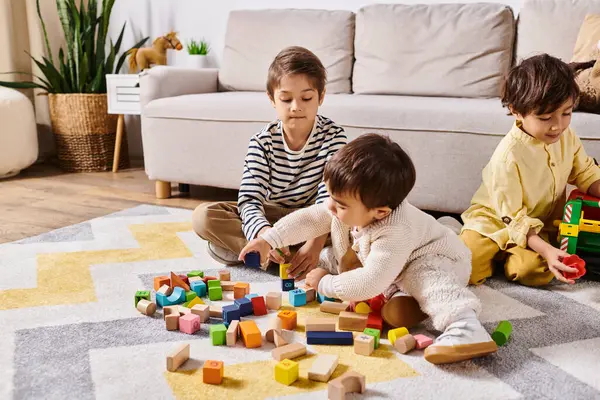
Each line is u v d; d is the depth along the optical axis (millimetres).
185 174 2223
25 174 2812
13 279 1353
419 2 2486
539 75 1251
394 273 1064
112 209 2115
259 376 931
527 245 1366
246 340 1028
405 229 1061
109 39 3273
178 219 1926
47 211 2078
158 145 2248
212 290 1248
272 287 1333
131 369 945
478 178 1759
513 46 2209
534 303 1244
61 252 1560
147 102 2299
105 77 2969
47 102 3203
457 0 2418
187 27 3043
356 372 900
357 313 1128
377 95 2283
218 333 1037
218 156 2139
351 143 1036
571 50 2021
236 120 2066
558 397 867
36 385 895
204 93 2537
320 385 905
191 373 938
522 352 1009
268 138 1429
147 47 3018
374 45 2340
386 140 1053
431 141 1795
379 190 991
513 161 1374
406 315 1091
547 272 1325
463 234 1457
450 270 1121
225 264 1486
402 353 1012
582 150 1493
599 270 1370
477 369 950
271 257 1301
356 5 2615
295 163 1434
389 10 2348
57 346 1021
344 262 1254
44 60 2854
